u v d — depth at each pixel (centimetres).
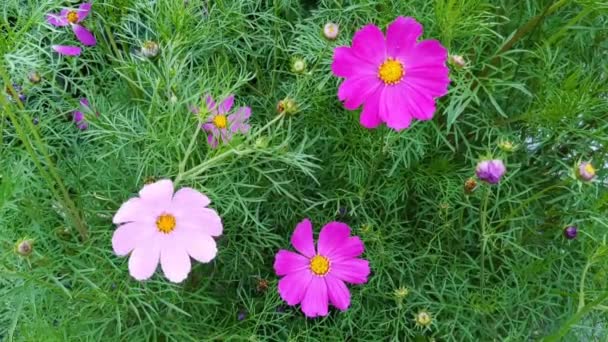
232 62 50
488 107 46
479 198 44
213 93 40
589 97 40
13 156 42
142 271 33
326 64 44
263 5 53
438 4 38
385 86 36
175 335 41
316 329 46
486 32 43
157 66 42
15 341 39
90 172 43
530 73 43
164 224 33
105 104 46
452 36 39
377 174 46
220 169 40
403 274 44
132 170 42
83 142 47
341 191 47
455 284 44
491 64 44
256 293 47
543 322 46
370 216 47
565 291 44
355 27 47
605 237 38
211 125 38
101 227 41
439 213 43
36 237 40
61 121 49
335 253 40
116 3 44
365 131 44
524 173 45
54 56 51
